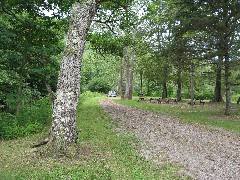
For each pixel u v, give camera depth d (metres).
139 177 7.10
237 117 21.73
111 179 6.86
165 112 24.20
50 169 7.37
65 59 9.06
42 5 14.19
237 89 37.09
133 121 17.33
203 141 12.14
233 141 12.43
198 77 43.84
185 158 9.30
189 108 29.02
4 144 10.76
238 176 7.74
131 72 42.53
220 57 23.06
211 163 8.88
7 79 15.84
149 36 36.28
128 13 16.09
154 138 12.29
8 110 16.80
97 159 8.46
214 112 24.88
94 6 9.66
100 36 20.59
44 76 18.27
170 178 7.27
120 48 22.02
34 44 15.54
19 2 13.81
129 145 10.62
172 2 25.02
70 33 9.24
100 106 27.61
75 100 9.07
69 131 8.86
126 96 42.81
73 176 6.84
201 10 21.83
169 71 43.88
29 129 12.87
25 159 8.25
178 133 13.79
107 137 11.84
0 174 6.99
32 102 19.64
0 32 14.03
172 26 24.34
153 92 61.84
